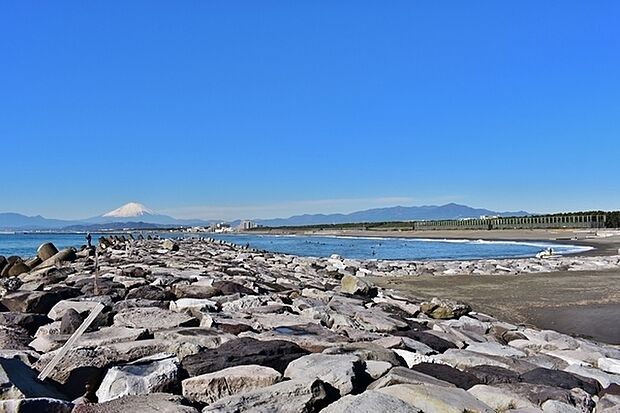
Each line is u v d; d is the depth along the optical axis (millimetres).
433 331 8398
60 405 4117
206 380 4855
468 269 24922
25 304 8633
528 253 43781
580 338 10242
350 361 5355
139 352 5695
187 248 34312
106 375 5012
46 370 5055
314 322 8117
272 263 24875
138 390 4742
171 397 4449
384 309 10562
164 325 7168
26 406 4012
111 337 6121
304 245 66625
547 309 14000
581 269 25203
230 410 4273
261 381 4941
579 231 80188
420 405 4480
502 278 21625
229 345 5988
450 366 6055
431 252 47219
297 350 6086
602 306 14414
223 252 31766
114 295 10055
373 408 4293
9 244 65312
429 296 16141
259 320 8086
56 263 18766
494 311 13703
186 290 10664
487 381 5609
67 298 9344
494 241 67125
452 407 4379
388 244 66938
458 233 95875
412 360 6359
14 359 5000
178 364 5289
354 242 77438
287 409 4438
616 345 9906
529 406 4836
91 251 24156
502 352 7074
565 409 4730
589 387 5711
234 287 11508
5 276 17750
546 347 8062
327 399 4758
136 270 14789
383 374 5422
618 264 27125
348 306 9875
